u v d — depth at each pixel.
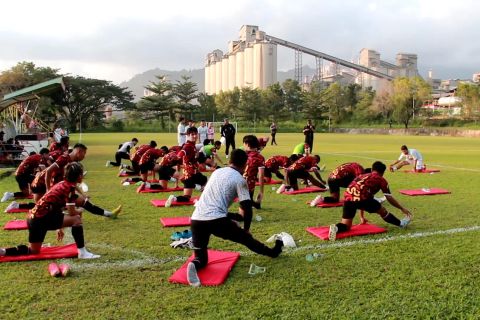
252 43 120.44
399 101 69.69
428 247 6.00
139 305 4.18
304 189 10.71
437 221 7.55
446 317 3.94
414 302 4.23
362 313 4.01
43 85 16.45
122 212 8.23
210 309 4.09
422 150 25.44
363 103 76.38
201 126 20.12
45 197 5.40
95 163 17.22
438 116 72.25
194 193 10.50
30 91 16.56
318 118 74.00
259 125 74.81
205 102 81.25
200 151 14.69
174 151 11.37
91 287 4.62
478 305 4.18
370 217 7.95
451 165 16.86
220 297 4.36
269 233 6.82
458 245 6.09
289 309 4.09
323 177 13.41
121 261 5.45
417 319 3.90
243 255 5.69
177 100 77.75
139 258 5.57
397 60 160.88
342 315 3.97
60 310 4.07
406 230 6.95
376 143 33.00
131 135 49.47
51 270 4.93
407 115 69.81
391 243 6.21
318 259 5.51
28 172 9.50
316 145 30.09
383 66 154.25
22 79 59.28
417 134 58.81
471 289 4.55
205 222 4.96
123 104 75.88
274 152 23.27
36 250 5.54
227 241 6.33
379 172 6.81
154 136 46.22
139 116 77.44
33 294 4.42
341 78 138.75
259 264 5.34
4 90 56.84
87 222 7.45
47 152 10.63
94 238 6.47
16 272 5.04
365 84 132.38
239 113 76.56
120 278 4.88
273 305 4.17
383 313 4.01
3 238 6.51
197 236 5.01
